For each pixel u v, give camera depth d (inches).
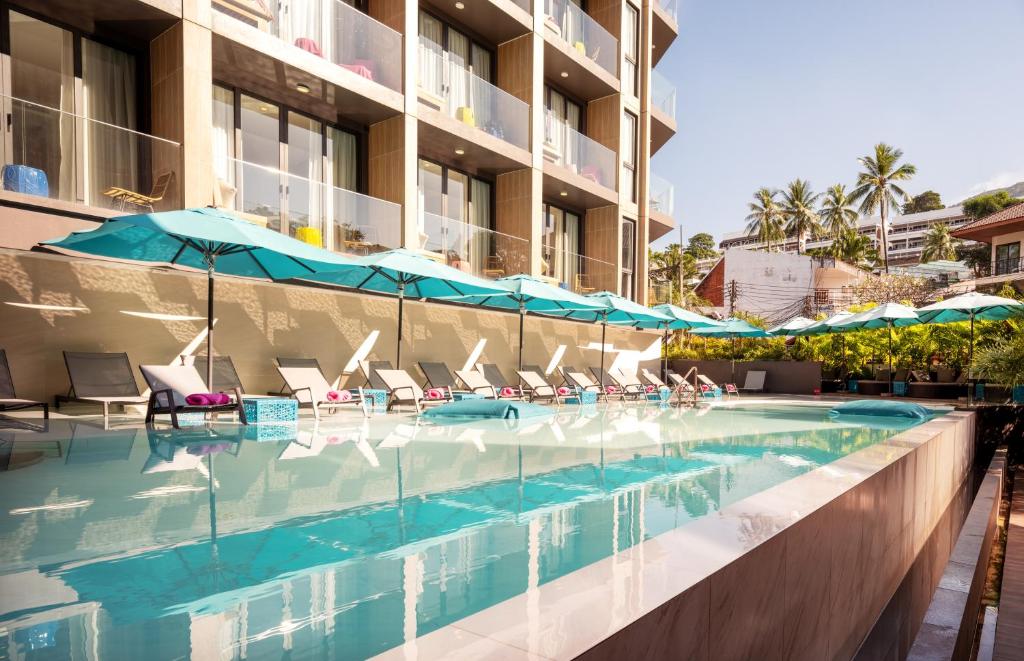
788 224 2645.2
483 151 606.9
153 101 402.0
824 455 239.9
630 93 828.6
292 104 497.7
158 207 374.9
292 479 175.9
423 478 181.6
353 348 479.2
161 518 130.3
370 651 69.1
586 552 109.7
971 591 176.2
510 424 357.1
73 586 90.7
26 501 144.1
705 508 145.6
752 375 839.7
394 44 527.5
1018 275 1152.2
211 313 320.5
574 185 706.8
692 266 2470.5
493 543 115.3
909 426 369.7
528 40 658.8
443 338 554.3
